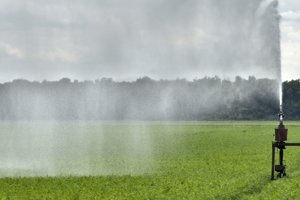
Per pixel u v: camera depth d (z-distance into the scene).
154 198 21.81
